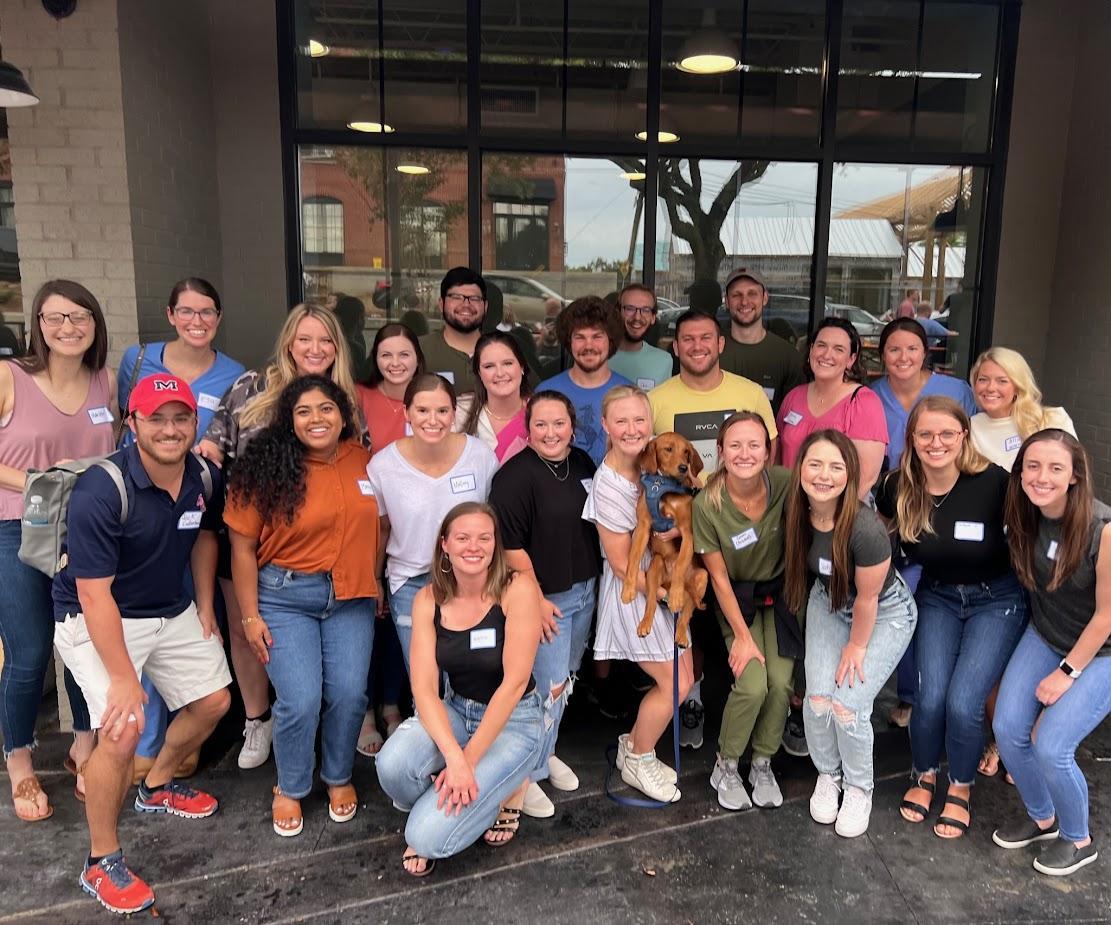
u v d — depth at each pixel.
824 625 2.79
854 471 2.54
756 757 2.96
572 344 3.31
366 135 4.89
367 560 2.69
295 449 2.59
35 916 2.34
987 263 5.20
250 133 4.90
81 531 2.22
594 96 4.89
